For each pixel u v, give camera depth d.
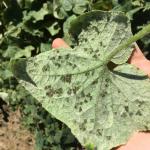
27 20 0.44
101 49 0.29
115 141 0.29
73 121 0.28
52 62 0.28
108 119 0.29
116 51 0.28
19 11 0.44
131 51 0.29
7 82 0.43
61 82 0.28
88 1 0.42
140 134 0.29
